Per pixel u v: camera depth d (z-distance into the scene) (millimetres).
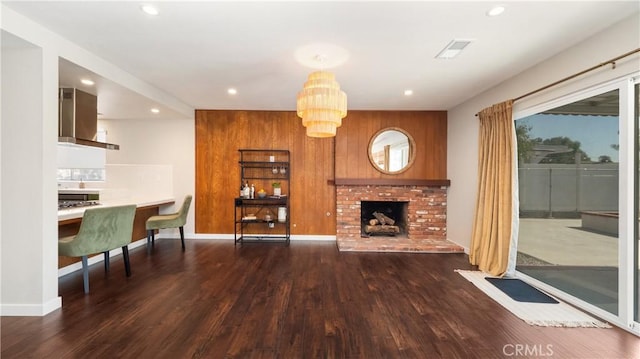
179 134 5590
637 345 2109
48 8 2230
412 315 2551
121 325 2363
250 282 3340
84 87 3590
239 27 2496
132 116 5316
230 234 5605
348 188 5410
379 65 3301
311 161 5586
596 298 2600
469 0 2100
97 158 4535
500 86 3877
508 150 3525
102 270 3764
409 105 5086
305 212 5594
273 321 2438
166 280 3402
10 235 2512
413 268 3891
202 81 3914
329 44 2803
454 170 5145
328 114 2820
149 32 2596
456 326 2365
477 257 4035
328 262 4141
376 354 1993
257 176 5609
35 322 2404
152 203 4809
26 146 2498
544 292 3082
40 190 2502
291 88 4199
